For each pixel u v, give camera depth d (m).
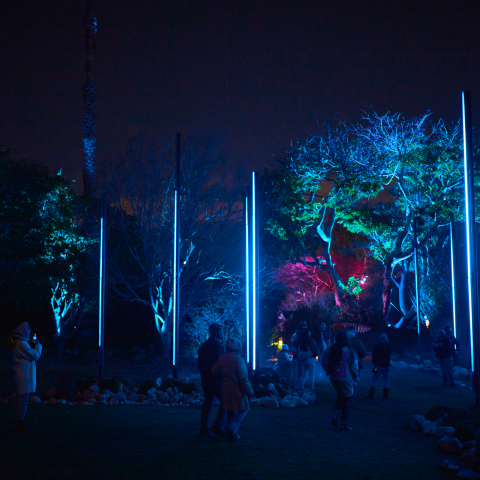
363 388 15.57
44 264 23.47
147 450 7.26
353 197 34.06
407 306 37.66
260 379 13.88
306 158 33.97
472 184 11.32
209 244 25.42
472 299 11.02
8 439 7.70
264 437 8.33
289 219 33.22
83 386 12.33
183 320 28.06
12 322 31.42
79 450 7.16
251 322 15.19
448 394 14.45
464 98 11.45
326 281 42.34
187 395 11.79
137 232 25.39
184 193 24.48
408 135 32.53
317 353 13.02
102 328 15.44
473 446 7.46
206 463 6.66
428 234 31.16
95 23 32.12
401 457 7.30
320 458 7.13
